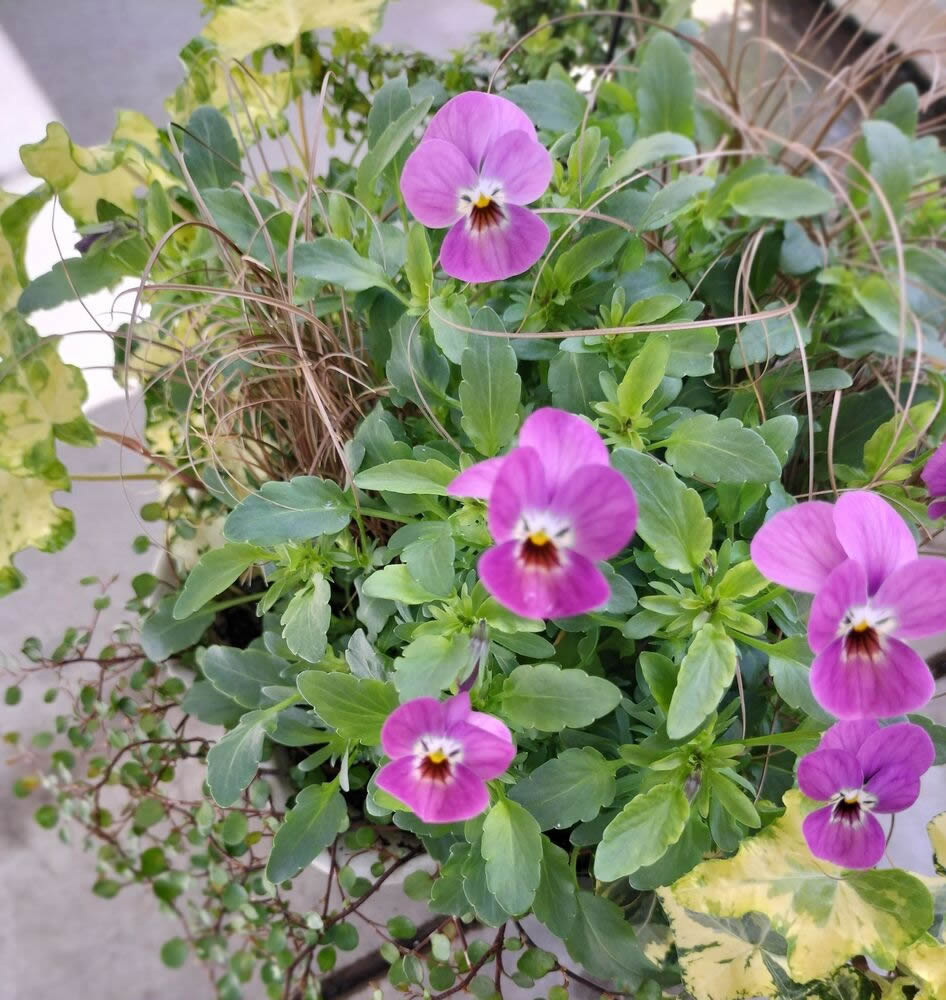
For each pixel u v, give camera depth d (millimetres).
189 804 280
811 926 216
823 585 175
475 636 204
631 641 238
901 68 429
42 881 342
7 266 265
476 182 218
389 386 246
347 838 256
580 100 289
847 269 300
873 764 197
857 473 253
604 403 224
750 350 253
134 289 246
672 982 237
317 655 219
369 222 258
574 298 249
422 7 487
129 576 382
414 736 189
